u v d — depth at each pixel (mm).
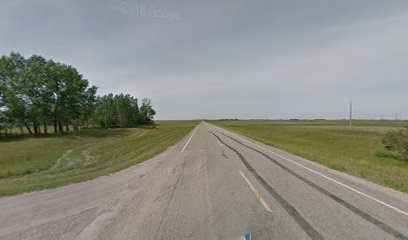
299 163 10078
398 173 8594
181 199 5445
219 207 4910
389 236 3680
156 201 5340
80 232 3908
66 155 19953
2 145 27641
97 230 3963
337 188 6305
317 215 4488
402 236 3676
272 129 44469
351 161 11125
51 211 4848
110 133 50531
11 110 37375
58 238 3723
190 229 3928
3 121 37219
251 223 4148
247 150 14547
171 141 23031
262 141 20703
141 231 3885
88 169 11297
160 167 9453
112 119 80125
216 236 3680
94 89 53156
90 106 52875
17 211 4867
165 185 6691
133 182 7133
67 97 45656
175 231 3861
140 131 60125
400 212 4633
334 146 19078
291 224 4102
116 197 5699
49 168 13945
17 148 25156
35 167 14070
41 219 4453
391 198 5488
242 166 9406
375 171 8742
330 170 8664
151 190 6219
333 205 5020
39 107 40375
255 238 3633
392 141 13070
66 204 5258
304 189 6203
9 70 38312
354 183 6820
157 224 4137
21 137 37625
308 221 4223
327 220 4266
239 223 4152
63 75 44656
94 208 4984
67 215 4625
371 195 5707
